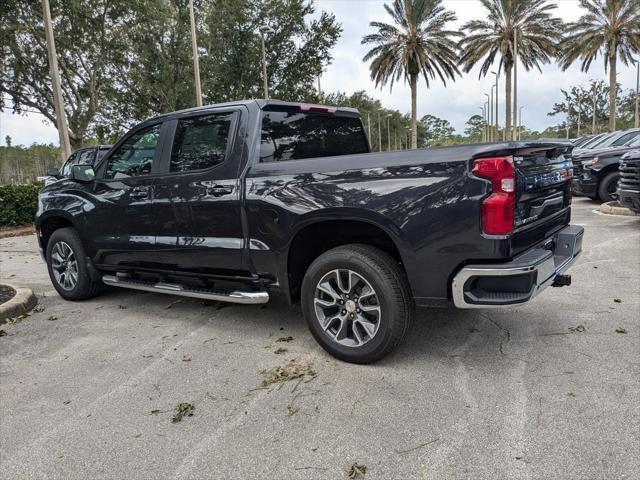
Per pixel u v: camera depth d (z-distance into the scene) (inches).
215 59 1095.0
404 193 127.4
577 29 1400.1
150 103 1099.3
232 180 157.0
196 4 1054.4
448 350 148.9
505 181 117.9
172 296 225.6
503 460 96.3
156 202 177.0
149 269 187.5
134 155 189.0
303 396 125.3
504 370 133.9
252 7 1088.8
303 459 100.0
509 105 1560.0
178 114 176.7
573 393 119.9
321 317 146.7
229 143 160.6
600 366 133.4
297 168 145.5
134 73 1011.3
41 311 209.8
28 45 883.4
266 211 149.6
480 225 119.5
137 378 140.6
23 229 519.8
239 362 148.2
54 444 109.6
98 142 1170.6
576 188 486.6
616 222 369.7
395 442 104.0
